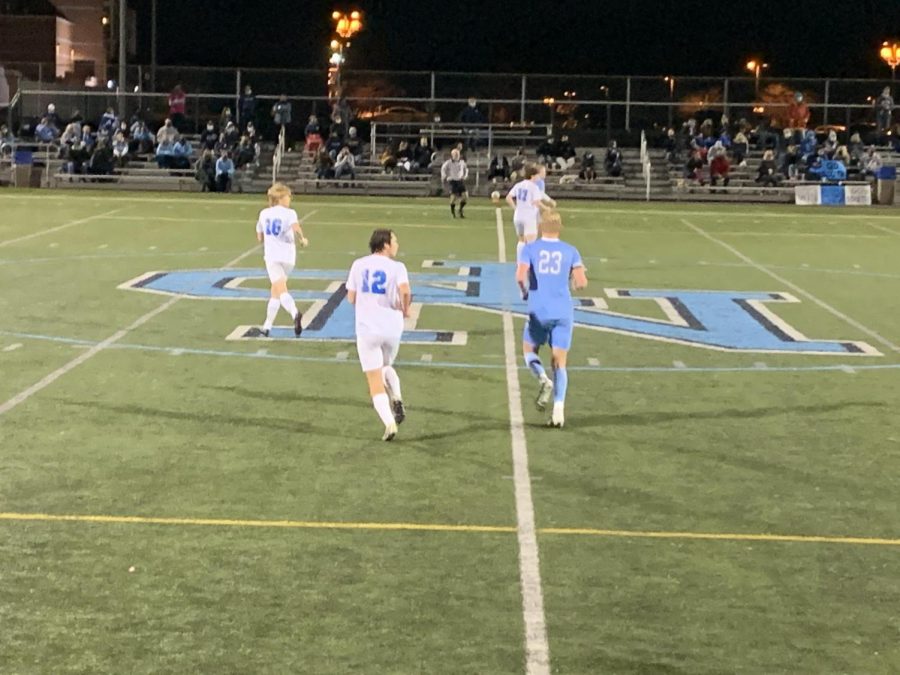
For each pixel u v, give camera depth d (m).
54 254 20.50
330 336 13.49
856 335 14.30
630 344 13.52
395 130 42.62
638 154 42.31
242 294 16.45
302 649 5.54
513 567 6.63
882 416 10.27
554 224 9.61
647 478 8.37
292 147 43.25
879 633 5.85
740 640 5.74
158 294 16.27
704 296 17.42
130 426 9.48
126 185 38.16
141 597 6.11
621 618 5.98
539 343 9.84
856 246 25.19
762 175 38.88
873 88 43.81
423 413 10.09
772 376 11.88
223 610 5.97
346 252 22.00
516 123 43.19
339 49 50.78
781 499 7.96
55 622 5.79
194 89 44.19
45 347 12.50
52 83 48.00
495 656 5.51
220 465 8.48
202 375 11.36
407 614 5.96
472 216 30.80
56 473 8.21
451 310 15.59
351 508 7.60
